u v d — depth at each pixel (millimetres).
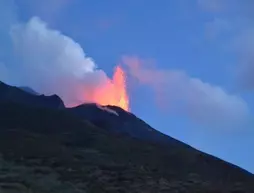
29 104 123500
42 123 100438
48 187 55156
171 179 70375
